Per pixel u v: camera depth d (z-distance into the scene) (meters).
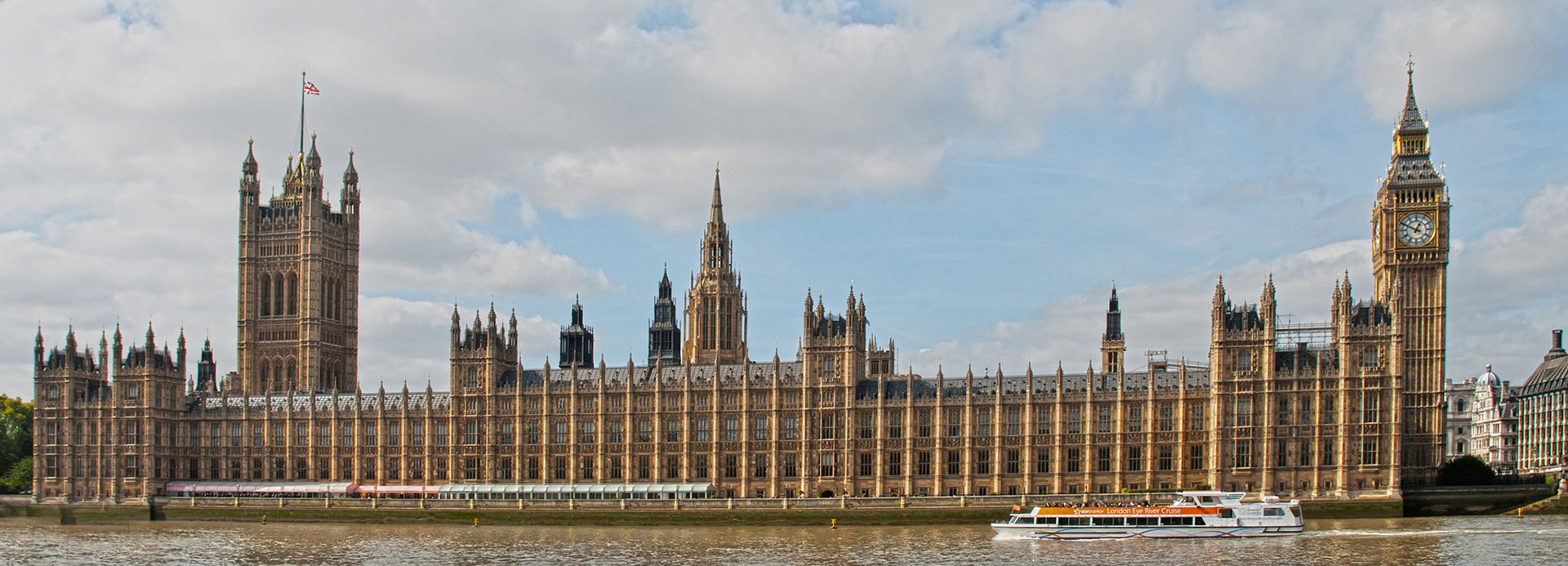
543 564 173.88
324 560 182.12
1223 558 167.12
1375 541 181.62
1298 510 195.00
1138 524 192.75
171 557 187.50
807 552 180.75
